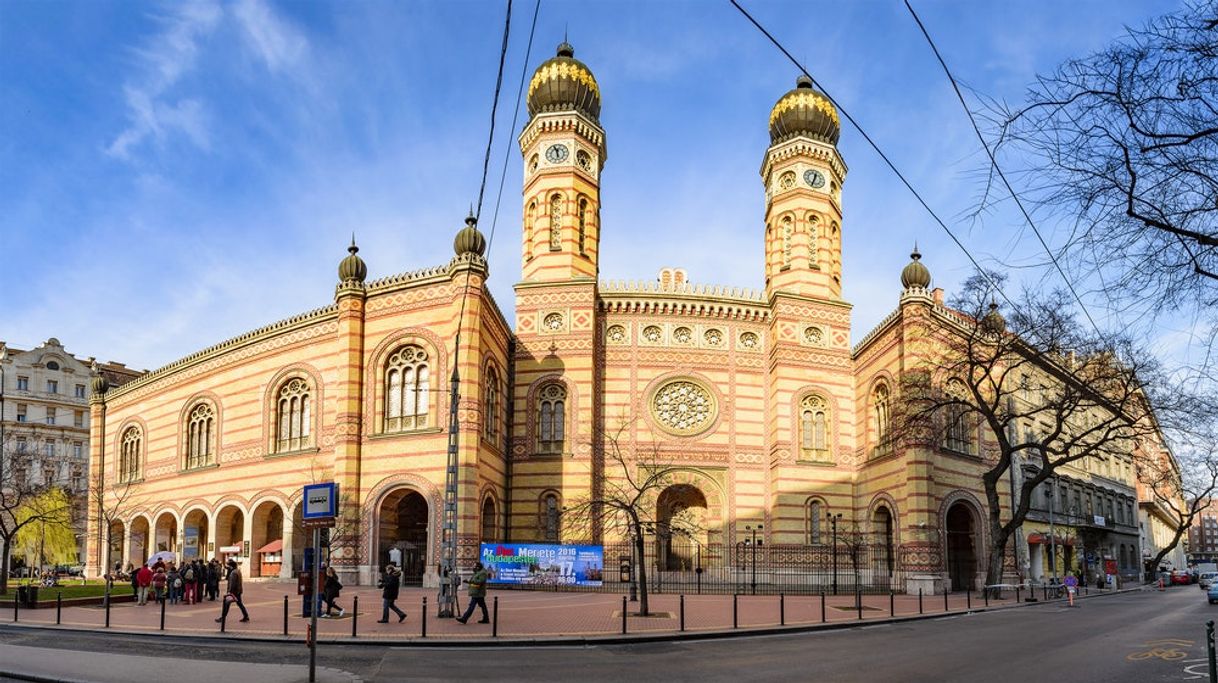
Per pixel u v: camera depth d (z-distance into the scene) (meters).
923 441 49.69
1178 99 9.93
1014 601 45.06
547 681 19.23
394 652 24.33
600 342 57.41
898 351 52.09
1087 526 72.31
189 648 24.88
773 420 56.72
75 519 71.69
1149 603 47.25
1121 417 43.03
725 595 45.81
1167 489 108.25
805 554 54.50
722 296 58.34
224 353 58.62
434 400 47.09
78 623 31.02
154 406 65.19
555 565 46.31
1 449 72.69
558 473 54.12
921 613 35.91
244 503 54.94
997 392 47.41
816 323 57.81
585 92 60.03
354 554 47.19
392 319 49.12
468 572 44.44
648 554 54.03
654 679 19.56
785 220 60.47
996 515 47.12
